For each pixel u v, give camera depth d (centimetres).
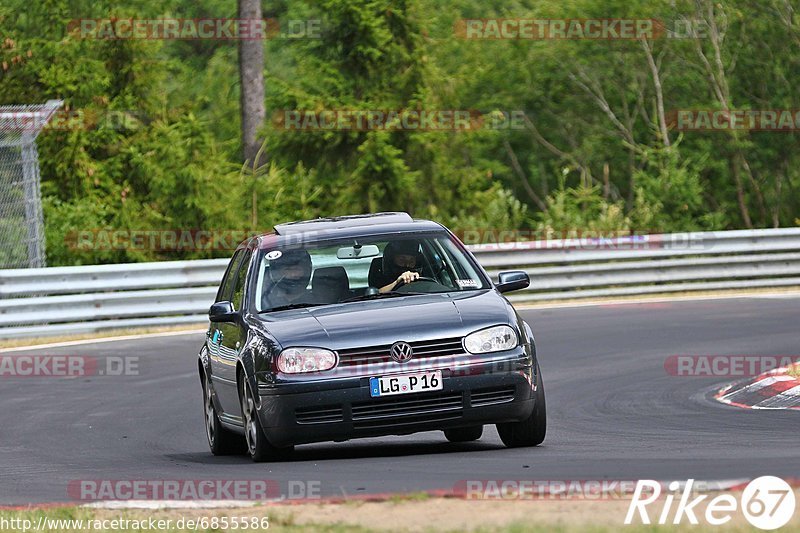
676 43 12938
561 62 13525
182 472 2742
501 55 13900
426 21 10106
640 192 10175
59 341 5972
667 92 13438
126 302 6425
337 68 9819
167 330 6303
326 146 9700
